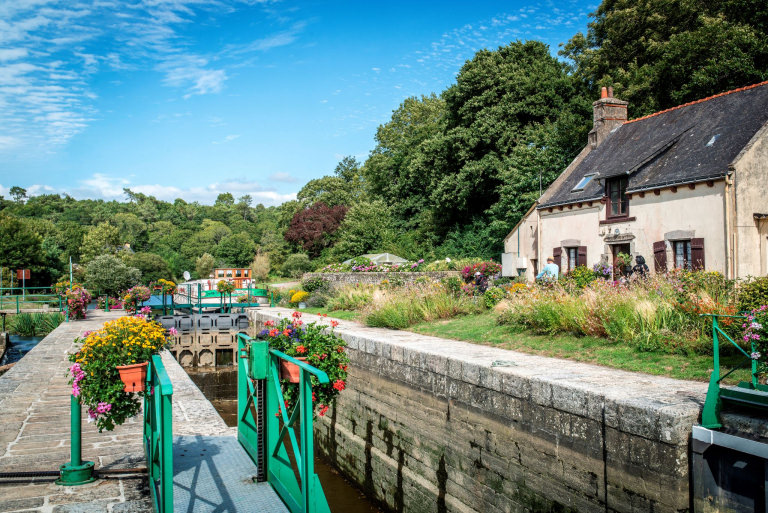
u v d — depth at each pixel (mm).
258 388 5652
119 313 29656
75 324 23844
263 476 5570
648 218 15586
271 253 64375
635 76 24297
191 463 6078
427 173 36312
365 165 53500
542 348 9609
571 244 18672
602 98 20828
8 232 56375
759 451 4754
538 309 10984
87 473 5598
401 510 10109
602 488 6035
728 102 15930
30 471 5660
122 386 5402
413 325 14188
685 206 14422
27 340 26078
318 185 69938
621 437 5809
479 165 31203
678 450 5270
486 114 31406
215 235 98000
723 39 21562
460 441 8539
